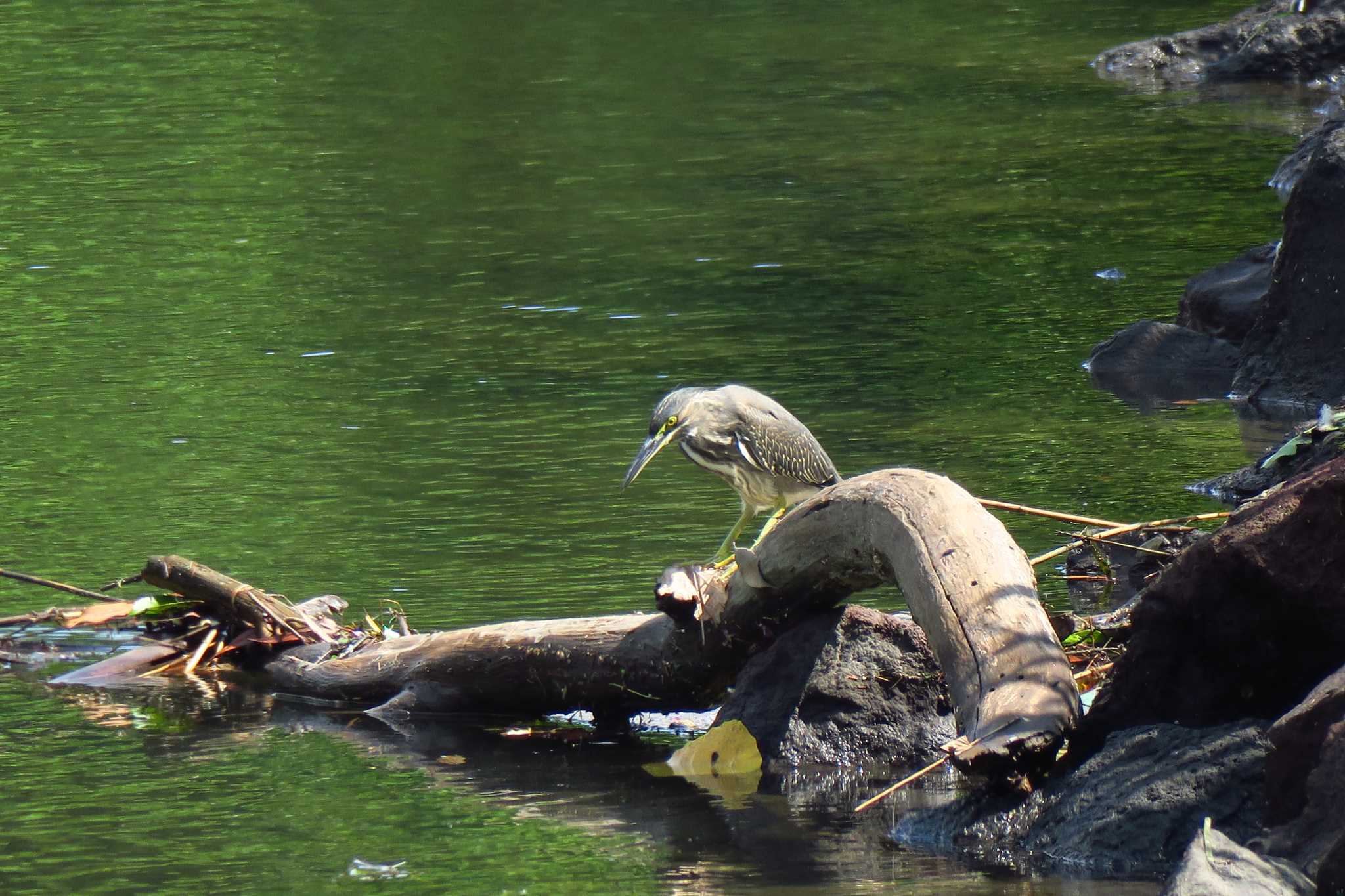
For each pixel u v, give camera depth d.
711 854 8.23
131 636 12.31
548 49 40.06
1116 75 37.78
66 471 15.60
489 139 31.72
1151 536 13.22
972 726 8.27
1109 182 27.92
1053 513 12.20
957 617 8.73
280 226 25.84
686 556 13.06
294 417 17.38
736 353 19.64
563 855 8.25
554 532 13.74
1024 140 31.19
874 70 38.09
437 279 23.14
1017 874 7.77
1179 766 7.94
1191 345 19.17
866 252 24.19
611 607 11.91
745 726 9.82
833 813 8.84
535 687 10.68
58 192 27.69
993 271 23.14
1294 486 8.23
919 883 7.72
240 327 20.95
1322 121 32.19
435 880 7.95
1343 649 8.16
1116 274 22.83
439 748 10.15
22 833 8.62
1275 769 7.50
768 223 25.83
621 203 27.19
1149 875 7.60
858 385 18.39
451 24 42.56
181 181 28.42
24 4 43.97
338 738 10.31
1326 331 17.86
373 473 15.45
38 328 20.89
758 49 40.25
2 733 10.31
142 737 10.28
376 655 11.09
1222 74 37.31
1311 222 18.09
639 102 34.78
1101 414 17.33
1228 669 8.41
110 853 8.34
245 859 8.24
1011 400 17.81
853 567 9.70
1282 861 6.92
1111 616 10.63
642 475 15.34
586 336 20.42
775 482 12.46
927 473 9.68
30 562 13.15
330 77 36.75
